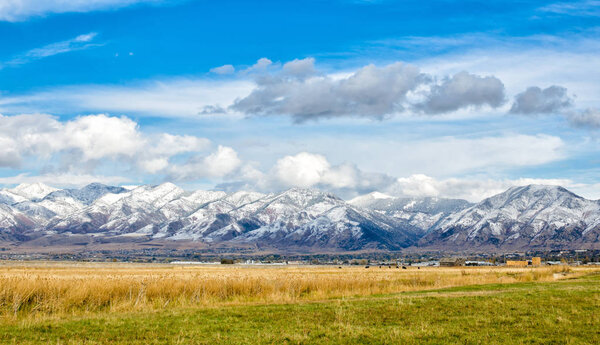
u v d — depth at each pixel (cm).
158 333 2705
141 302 4034
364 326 2880
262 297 4591
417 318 3122
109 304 3988
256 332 2745
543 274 7800
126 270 10750
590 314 3127
